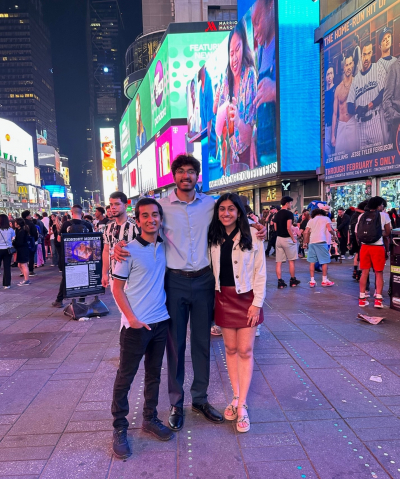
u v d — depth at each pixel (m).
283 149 17.06
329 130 14.55
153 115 52.12
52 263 13.59
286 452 2.35
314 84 16.94
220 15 48.06
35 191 92.25
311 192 18.00
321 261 7.46
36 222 12.84
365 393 3.08
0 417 2.84
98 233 5.97
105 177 119.62
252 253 2.64
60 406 3.00
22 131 83.94
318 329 4.77
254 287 2.67
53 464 2.29
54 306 6.54
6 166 65.88
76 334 4.91
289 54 16.75
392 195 11.78
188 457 2.33
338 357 3.84
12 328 5.23
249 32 19.78
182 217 2.63
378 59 11.65
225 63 24.28
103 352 4.21
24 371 3.70
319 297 6.60
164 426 2.59
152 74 51.16
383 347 4.08
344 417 2.73
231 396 3.13
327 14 16.02
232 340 2.80
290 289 7.37
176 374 2.72
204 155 32.75
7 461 2.32
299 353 3.97
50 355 4.14
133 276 2.42
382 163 11.71
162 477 2.15
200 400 2.83
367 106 12.27
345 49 13.27
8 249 8.48
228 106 23.91
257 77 18.97
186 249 2.63
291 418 2.73
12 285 9.03
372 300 6.34
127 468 2.24
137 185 67.44
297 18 16.61
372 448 2.37
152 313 2.46
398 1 10.70
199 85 31.77
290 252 7.45
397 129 11.02
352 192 13.73
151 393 2.61
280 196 21.11
